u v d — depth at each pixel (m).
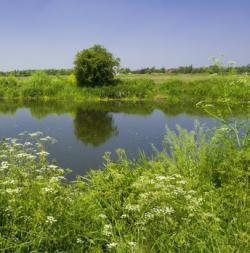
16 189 3.76
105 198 4.74
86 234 3.71
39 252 3.34
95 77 37.41
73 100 34.50
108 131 15.98
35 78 37.84
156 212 3.66
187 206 3.87
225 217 4.04
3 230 3.47
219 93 6.52
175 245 3.56
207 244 3.49
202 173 5.52
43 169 4.74
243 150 5.30
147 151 11.62
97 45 38.09
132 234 3.83
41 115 22.12
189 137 6.76
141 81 38.19
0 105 28.98
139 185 4.28
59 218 3.71
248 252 3.30
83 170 9.35
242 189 4.46
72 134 15.15
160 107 27.00
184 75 50.03
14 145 5.41
